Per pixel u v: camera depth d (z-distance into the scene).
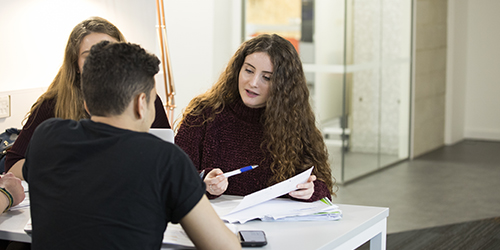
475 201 4.20
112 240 1.05
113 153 1.08
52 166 1.13
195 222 1.11
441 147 6.40
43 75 2.79
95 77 1.11
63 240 1.08
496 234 3.42
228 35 4.88
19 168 1.92
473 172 5.17
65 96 1.96
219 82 1.99
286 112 1.85
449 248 3.17
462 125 6.80
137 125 1.15
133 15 3.33
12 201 1.54
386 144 5.36
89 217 1.06
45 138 1.17
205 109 1.97
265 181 1.85
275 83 1.83
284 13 4.94
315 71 4.82
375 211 1.66
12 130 2.28
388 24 5.18
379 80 5.12
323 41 4.73
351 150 4.80
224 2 4.77
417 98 5.79
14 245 1.66
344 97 4.59
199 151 1.93
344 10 4.50
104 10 3.12
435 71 6.13
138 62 1.12
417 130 5.85
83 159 1.11
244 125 1.91
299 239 1.40
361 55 4.80
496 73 6.66
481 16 6.66
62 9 2.86
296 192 1.65
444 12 6.23
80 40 1.92
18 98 2.60
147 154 1.08
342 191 4.47
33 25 2.71
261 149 1.87
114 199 1.06
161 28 3.18
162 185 1.08
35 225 1.14
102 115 1.13
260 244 1.33
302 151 1.88
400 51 5.44
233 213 1.56
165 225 1.12
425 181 4.83
